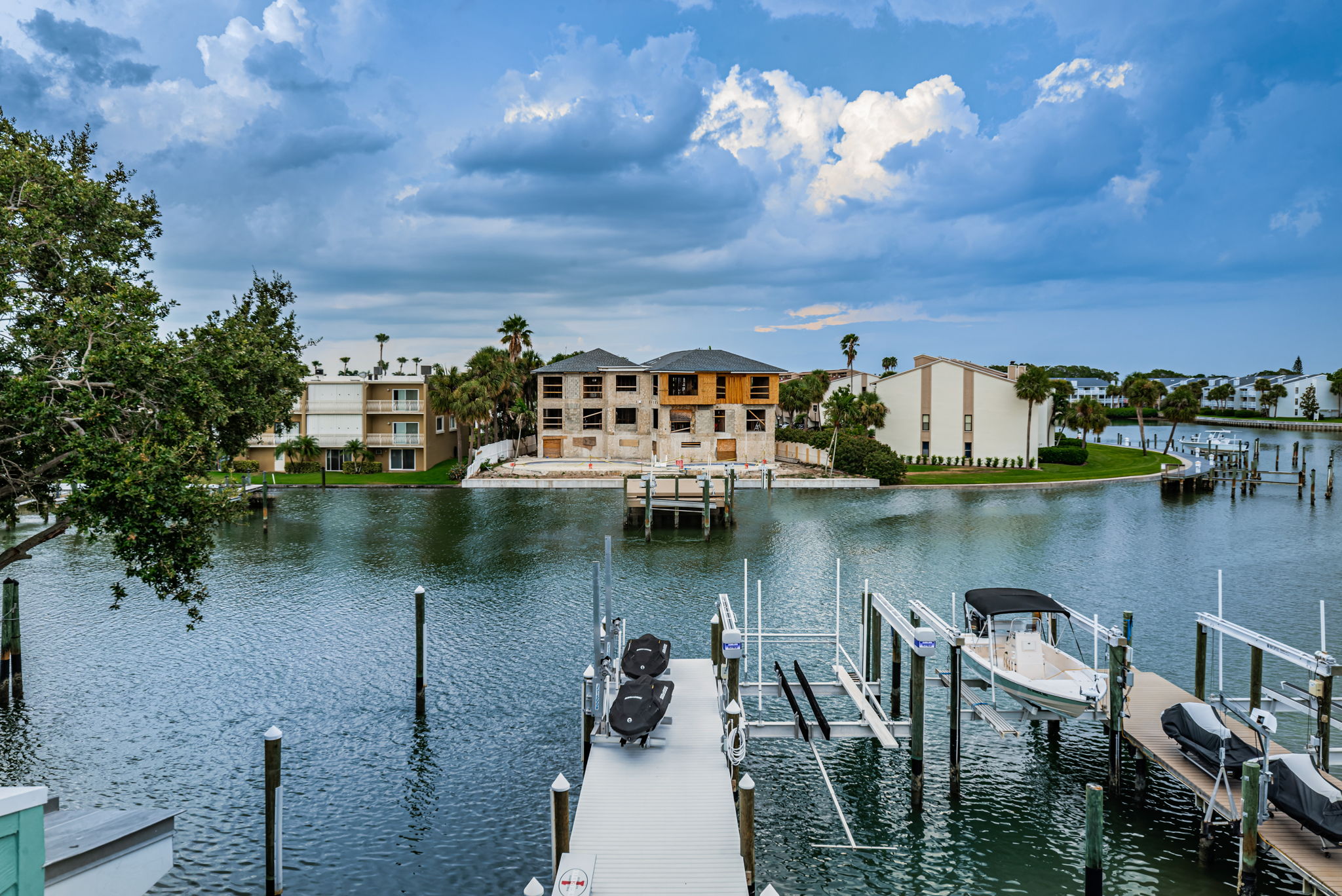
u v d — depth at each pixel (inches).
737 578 1588.3
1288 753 723.4
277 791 627.2
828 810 755.4
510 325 3735.2
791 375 5182.1
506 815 741.9
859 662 1039.6
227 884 639.8
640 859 569.0
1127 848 684.7
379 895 628.4
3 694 994.7
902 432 3484.3
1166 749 724.7
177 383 811.4
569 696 999.6
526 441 3863.2
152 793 771.4
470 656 1135.6
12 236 844.0
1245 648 1157.1
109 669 1090.1
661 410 3221.0
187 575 768.9
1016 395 3376.0
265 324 1514.5
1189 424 7721.5
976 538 1998.0
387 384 3169.3
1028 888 638.5
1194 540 1962.4
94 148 1067.3
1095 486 2974.9
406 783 794.8
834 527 2139.5
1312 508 2480.3
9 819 373.1
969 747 878.4
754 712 918.4
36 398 711.1
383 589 1509.6
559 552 1829.5
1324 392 7406.5
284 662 1117.7
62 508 721.0
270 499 2551.7
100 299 862.5
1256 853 596.7
